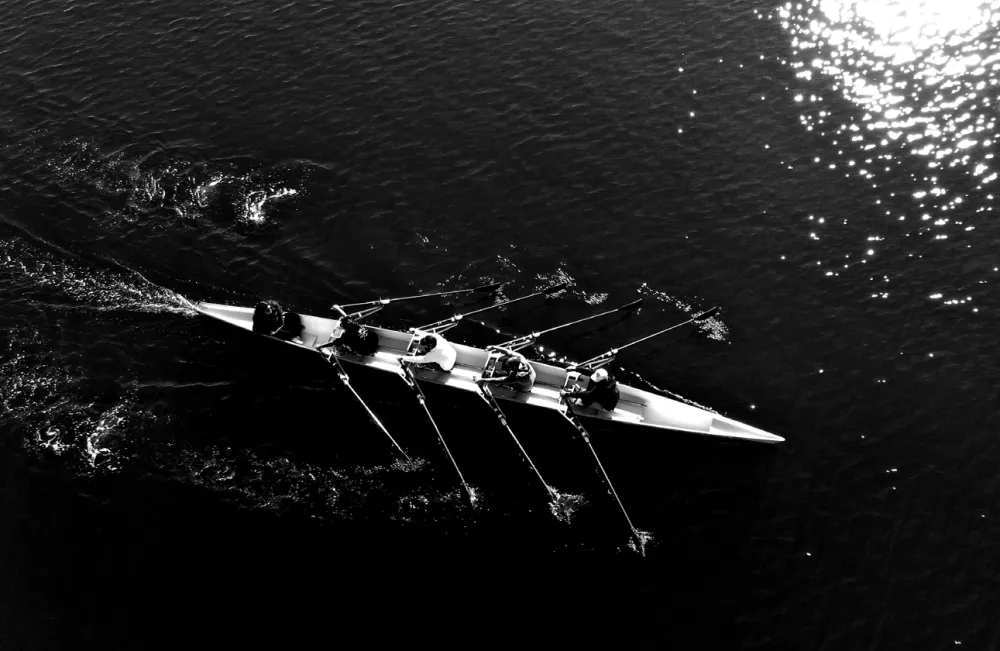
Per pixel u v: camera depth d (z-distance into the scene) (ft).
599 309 104.22
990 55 126.72
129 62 145.28
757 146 121.80
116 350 102.53
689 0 146.72
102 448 92.38
